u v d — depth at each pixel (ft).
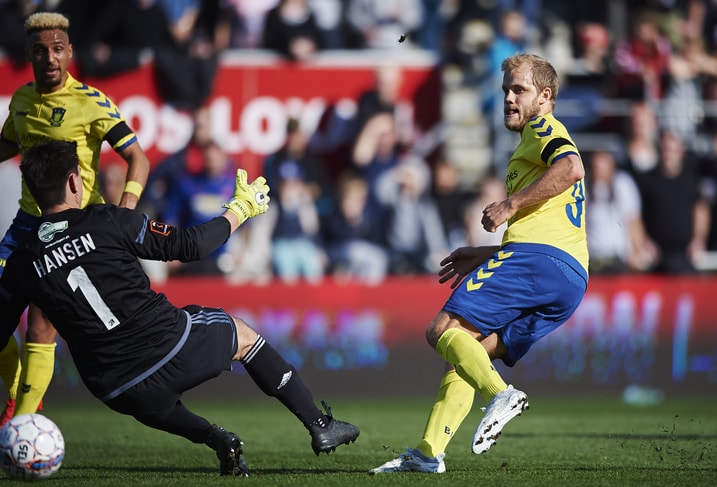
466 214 143.13
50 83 67.56
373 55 151.64
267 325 126.72
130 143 68.44
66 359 121.80
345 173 143.54
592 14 160.15
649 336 131.13
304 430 93.15
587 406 122.72
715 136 152.66
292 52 144.66
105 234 52.42
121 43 147.33
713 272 147.02
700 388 131.75
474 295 57.52
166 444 79.56
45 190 53.47
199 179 138.62
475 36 149.07
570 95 151.53
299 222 141.49
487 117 148.66
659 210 144.97
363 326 128.36
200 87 141.38
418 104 148.15
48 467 52.95
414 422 101.04
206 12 152.25
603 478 55.52
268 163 143.23
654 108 150.20
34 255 52.44
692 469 61.67
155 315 53.06
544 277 57.57
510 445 78.13
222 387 126.82
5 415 68.69
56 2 148.46
